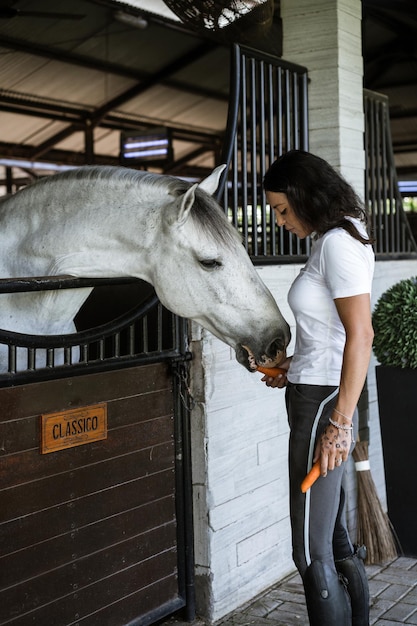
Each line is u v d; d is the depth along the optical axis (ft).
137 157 35.42
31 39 26.58
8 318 7.46
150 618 8.26
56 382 7.03
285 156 6.69
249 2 10.46
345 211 6.52
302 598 9.46
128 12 24.52
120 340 9.70
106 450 7.63
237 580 9.25
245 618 8.93
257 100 10.43
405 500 10.75
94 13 25.58
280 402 10.11
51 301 7.36
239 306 7.02
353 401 6.23
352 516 11.25
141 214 7.09
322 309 6.59
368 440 12.07
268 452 9.87
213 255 6.90
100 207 7.21
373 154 12.98
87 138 35.27
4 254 7.64
